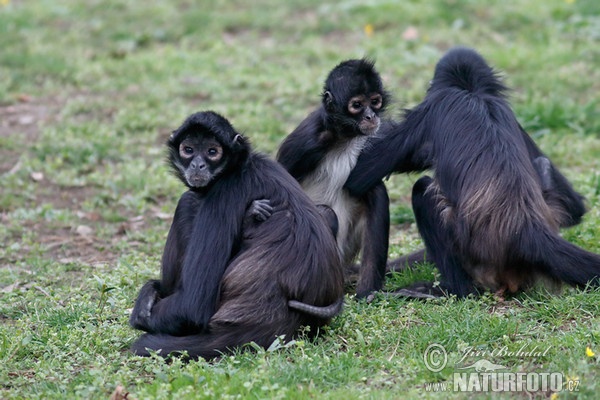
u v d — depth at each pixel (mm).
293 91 24875
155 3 33312
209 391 10391
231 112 23562
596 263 12836
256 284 11508
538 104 22625
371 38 29047
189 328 11883
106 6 33094
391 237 17141
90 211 18859
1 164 21062
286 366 10938
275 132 22219
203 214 12016
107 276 14703
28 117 23812
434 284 13750
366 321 12586
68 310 13383
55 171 20625
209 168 12086
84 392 10648
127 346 12297
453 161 13375
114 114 23828
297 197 12156
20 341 12109
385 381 10859
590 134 21766
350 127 14266
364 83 14219
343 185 14641
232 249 11906
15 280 15273
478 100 13758
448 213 13430
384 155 14180
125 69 27188
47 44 29359
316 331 12047
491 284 13398
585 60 26844
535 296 13250
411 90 24375
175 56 28266
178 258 12492
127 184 19906
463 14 30719
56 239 17594
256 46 29359
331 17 31094
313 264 11680
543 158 14508
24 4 34031
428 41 28547
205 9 32438
